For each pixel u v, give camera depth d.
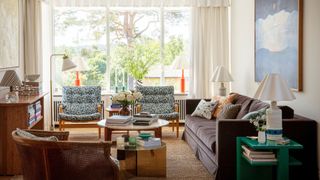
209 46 7.91
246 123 4.18
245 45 6.84
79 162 3.03
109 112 6.65
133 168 4.54
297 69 4.68
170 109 7.03
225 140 4.19
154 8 8.00
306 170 4.30
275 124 3.81
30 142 3.00
